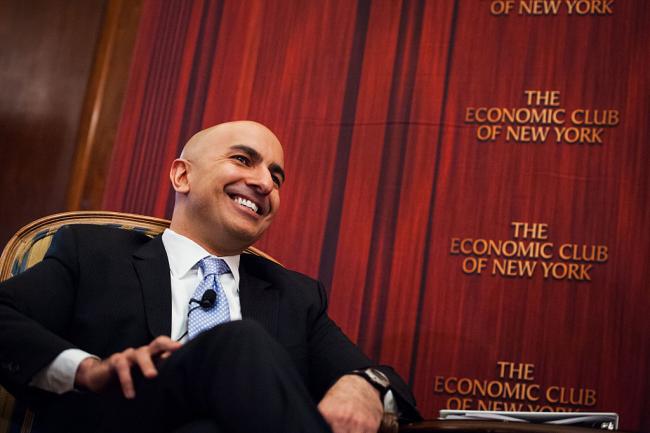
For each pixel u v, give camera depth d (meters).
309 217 3.12
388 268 3.02
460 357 2.88
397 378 1.80
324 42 3.34
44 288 1.81
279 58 3.35
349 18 3.35
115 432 1.43
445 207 3.05
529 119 3.09
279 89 3.30
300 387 1.35
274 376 1.33
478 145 3.10
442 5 3.29
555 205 2.97
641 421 2.70
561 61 3.13
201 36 3.42
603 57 3.10
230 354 1.35
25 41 3.44
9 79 3.39
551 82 3.11
